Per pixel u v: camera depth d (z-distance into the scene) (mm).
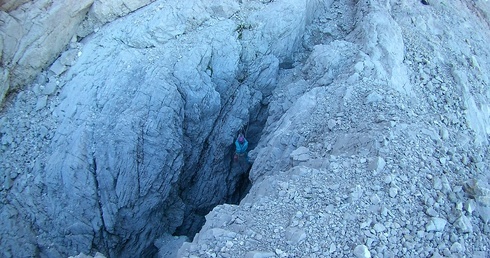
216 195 12438
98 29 11625
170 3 11703
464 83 10781
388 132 8391
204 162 12125
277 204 7512
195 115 11148
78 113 10539
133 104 10508
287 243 6707
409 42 11602
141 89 10602
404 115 9211
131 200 10266
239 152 12039
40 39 10719
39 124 10555
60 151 10172
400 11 12570
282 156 9469
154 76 10703
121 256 10797
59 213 9867
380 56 10711
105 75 10859
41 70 11070
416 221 7008
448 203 7344
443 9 13242
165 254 10828
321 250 6570
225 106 11953
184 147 11352
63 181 9953
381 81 10109
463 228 6867
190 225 12461
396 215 7059
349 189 7418
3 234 9398
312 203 7352
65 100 10773
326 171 7910
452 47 12000
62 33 11117
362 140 8414
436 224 6871
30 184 10008
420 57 11281
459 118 10070
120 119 10328
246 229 7109
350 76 10125
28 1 10594
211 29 11562
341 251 6547
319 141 9141
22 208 9781
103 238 10227
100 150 10125
